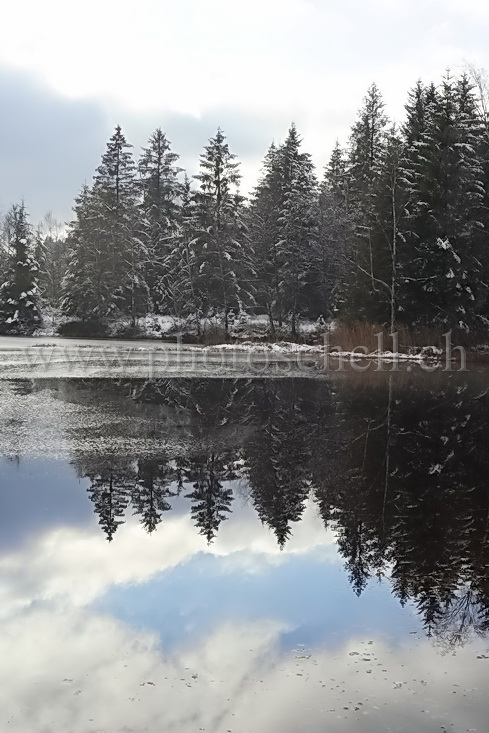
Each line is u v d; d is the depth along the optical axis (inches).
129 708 127.5
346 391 742.5
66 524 250.5
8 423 470.3
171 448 399.2
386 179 1424.7
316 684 136.6
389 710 126.4
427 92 1525.6
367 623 167.2
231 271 1923.0
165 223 2432.3
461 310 1310.3
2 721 123.5
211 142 1985.7
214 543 232.2
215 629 162.9
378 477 336.8
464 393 732.0
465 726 121.2
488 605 179.3
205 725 121.4
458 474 344.8
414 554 221.1
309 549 226.7
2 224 3211.1
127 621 167.8
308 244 1930.4
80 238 2338.8
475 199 1353.3
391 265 1393.9
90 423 481.7
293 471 347.9
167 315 2278.5
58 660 147.2
